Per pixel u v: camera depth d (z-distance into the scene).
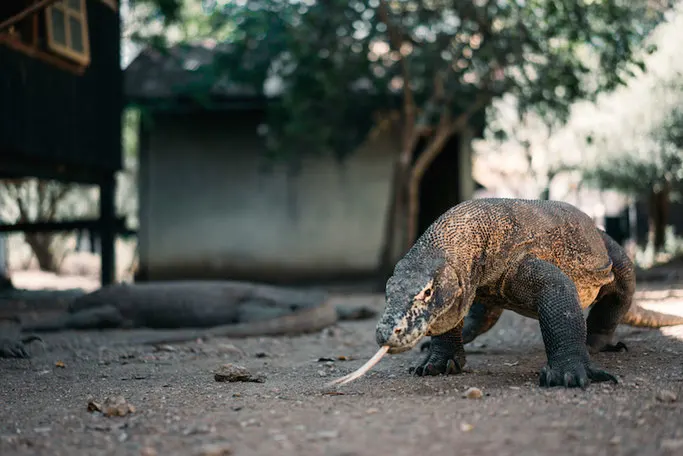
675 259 26.27
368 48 19.19
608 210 39.91
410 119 19.25
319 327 10.28
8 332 10.43
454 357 6.14
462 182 24.45
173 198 23.17
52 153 15.13
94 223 18.66
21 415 4.74
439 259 5.22
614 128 26.34
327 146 21.59
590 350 6.81
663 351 6.86
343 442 3.70
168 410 4.64
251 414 4.40
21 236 35.78
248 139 22.91
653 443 3.55
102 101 17.30
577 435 3.70
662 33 21.34
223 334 9.55
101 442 3.91
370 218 22.86
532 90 18.39
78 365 7.40
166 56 23.03
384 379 5.88
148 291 10.78
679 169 25.66
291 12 19.55
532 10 18.11
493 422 4.02
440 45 18.67
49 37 13.70
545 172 30.94
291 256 22.95
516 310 5.96
